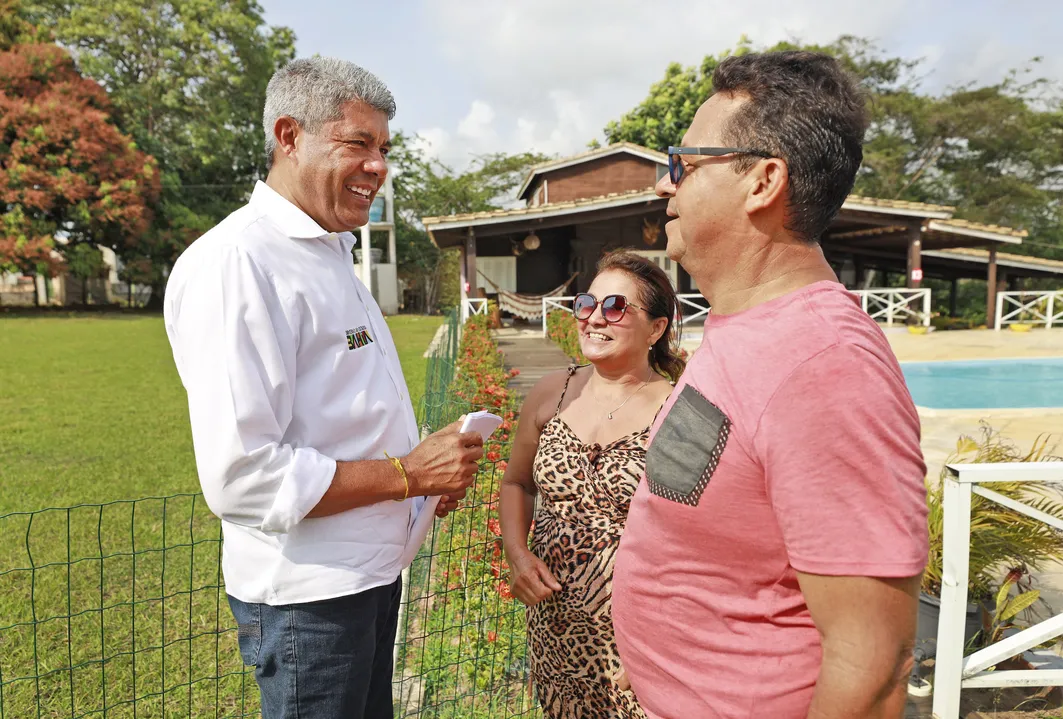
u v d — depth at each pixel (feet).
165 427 23.68
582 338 6.54
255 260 4.82
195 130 97.71
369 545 5.24
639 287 6.45
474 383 19.24
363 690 5.39
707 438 3.30
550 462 6.43
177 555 12.76
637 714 5.77
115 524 14.34
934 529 8.61
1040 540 8.39
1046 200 92.07
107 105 88.94
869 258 71.82
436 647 9.33
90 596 11.18
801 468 2.91
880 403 2.85
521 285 62.85
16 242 78.84
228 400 4.51
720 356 3.41
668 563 3.61
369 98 5.31
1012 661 7.94
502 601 9.67
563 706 6.16
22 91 82.74
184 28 98.48
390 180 89.66
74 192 80.59
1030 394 33.09
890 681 2.84
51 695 8.66
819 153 3.20
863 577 2.81
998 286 64.80
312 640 5.09
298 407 5.04
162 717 7.69
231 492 4.60
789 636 3.35
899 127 94.12
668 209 3.82
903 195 95.66
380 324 6.07
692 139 3.53
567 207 49.98
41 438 22.02
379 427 5.42
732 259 3.47
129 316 83.87
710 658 3.50
